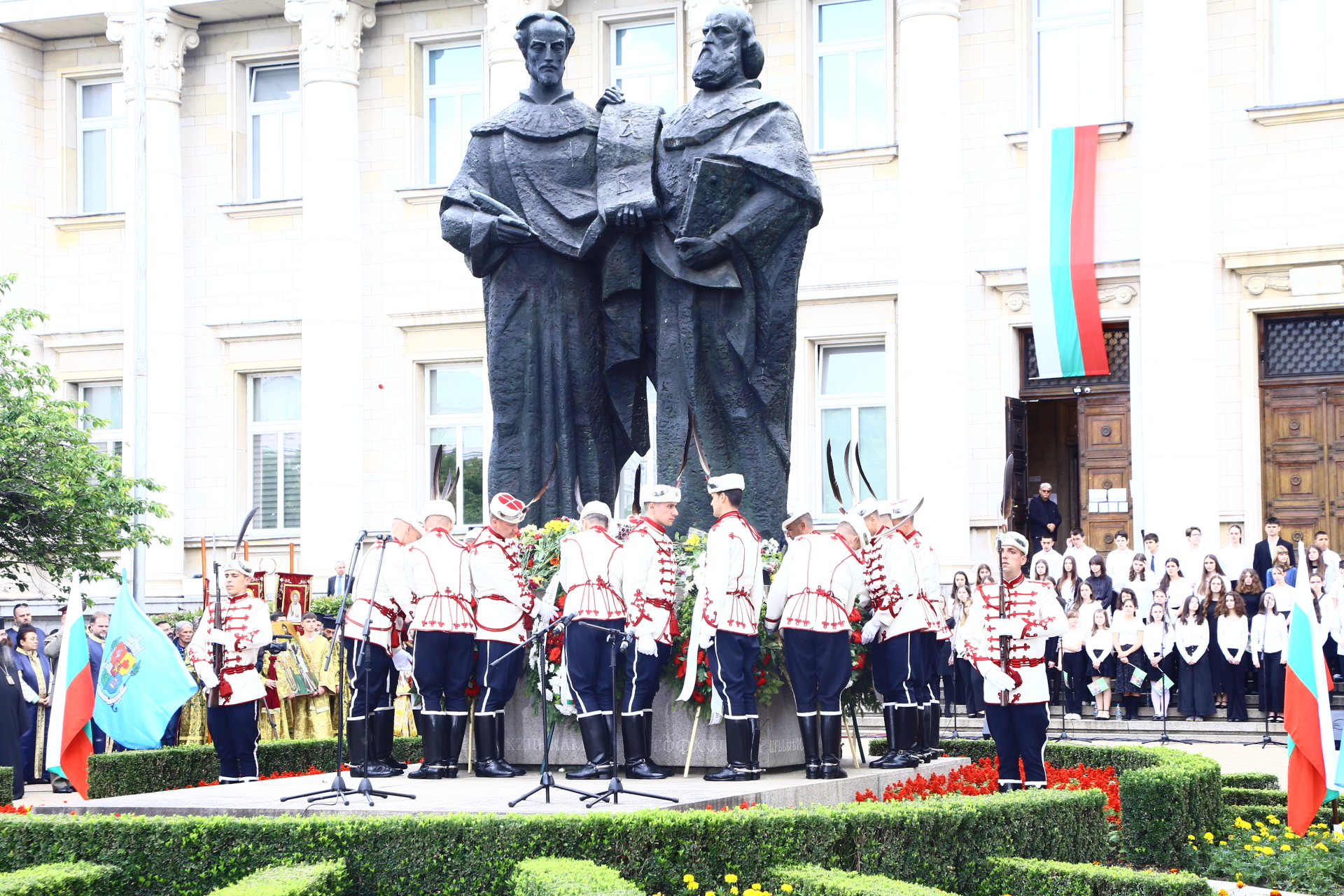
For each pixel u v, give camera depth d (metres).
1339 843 12.77
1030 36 29.55
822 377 30.94
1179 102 27.53
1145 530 27.47
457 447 33.56
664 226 13.84
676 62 32.25
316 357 33.25
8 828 10.88
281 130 35.28
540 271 14.14
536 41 14.20
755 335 13.73
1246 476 27.45
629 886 8.65
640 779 12.01
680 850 9.59
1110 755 15.15
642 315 14.17
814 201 13.66
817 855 9.90
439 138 34.22
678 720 12.84
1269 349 27.94
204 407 34.91
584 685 12.05
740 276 13.64
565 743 12.98
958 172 29.42
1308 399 27.48
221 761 16.06
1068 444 30.80
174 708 14.74
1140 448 28.11
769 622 12.53
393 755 16.44
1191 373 27.17
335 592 29.62
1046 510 28.44
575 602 12.14
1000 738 13.85
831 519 30.61
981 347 29.53
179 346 34.78
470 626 12.76
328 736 20.95
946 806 10.77
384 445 33.69
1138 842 12.73
